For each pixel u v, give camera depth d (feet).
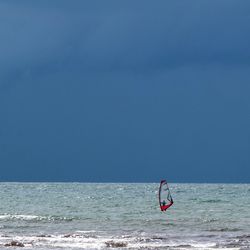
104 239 466.29
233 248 408.26
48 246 411.75
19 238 469.16
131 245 426.51
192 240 469.57
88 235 503.20
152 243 444.96
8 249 391.04
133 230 560.61
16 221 647.97
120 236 495.82
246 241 456.86
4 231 547.08
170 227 588.91
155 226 599.98
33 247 404.36
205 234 521.65
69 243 432.66
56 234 517.14
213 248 408.05
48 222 641.81
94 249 395.14
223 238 486.79
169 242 453.17
